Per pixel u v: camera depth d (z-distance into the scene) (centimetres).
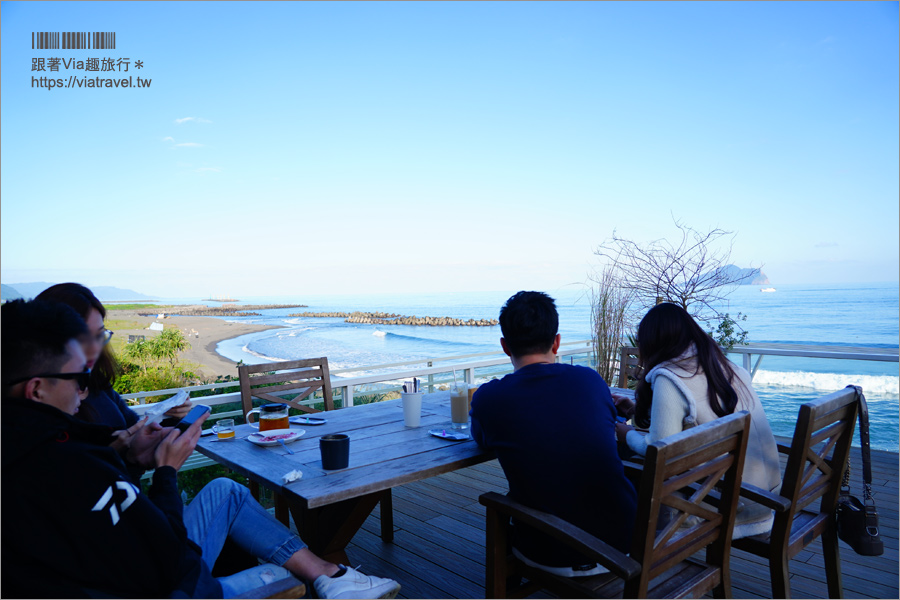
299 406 306
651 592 140
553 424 151
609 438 154
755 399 185
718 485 184
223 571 172
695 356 178
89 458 104
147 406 289
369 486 157
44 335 107
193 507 162
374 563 246
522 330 163
